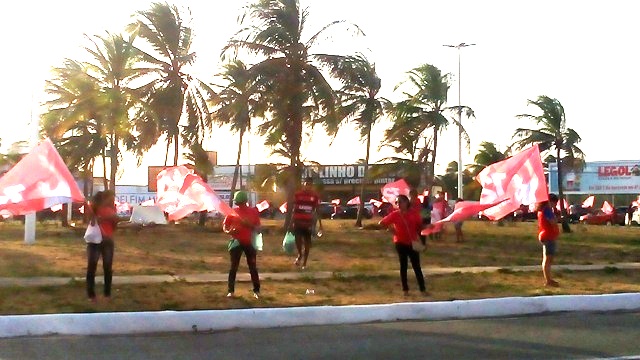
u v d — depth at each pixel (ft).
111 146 130.82
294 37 105.81
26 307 41.37
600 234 118.32
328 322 40.45
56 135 124.67
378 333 37.76
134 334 37.19
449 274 58.95
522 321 41.68
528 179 51.90
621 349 33.30
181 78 130.93
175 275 56.03
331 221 175.11
